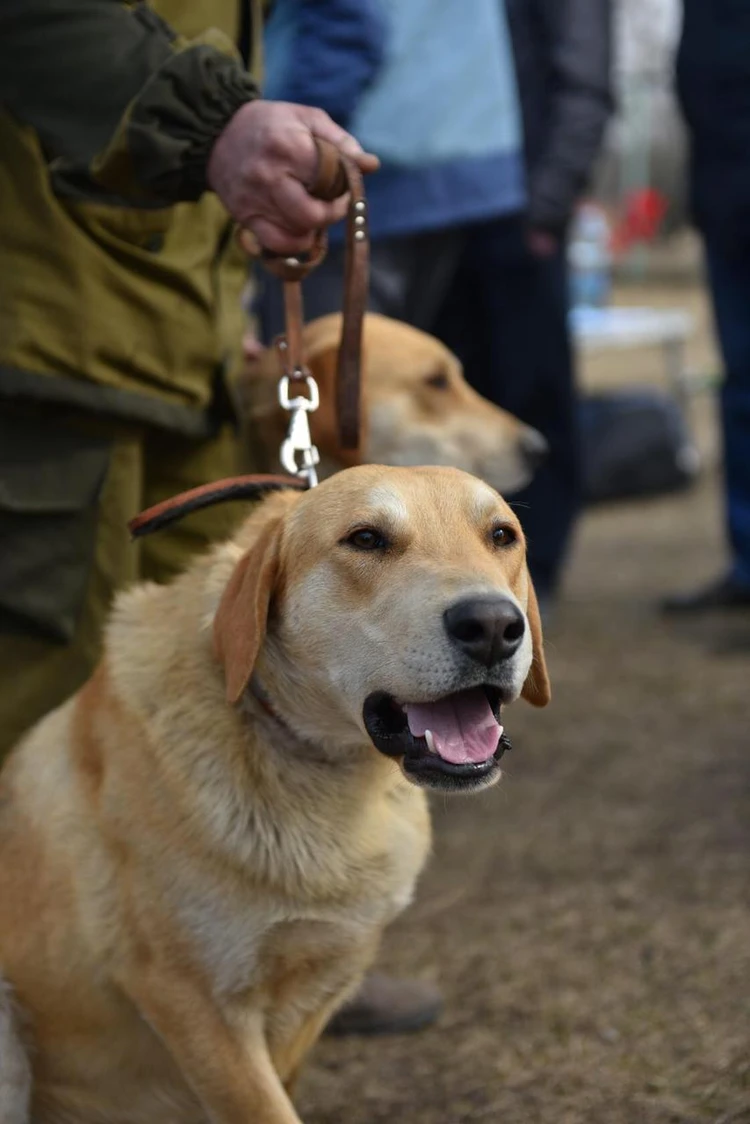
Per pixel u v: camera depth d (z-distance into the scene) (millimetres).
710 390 10758
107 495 2588
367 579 1998
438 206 4367
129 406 2539
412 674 1896
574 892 3367
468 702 1957
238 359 2883
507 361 5434
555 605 5926
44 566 2535
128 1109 2273
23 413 2504
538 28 5348
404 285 4559
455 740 1917
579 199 5477
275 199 2359
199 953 2070
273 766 2107
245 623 1999
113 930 2129
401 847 2213
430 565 1955
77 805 2186
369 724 1983
